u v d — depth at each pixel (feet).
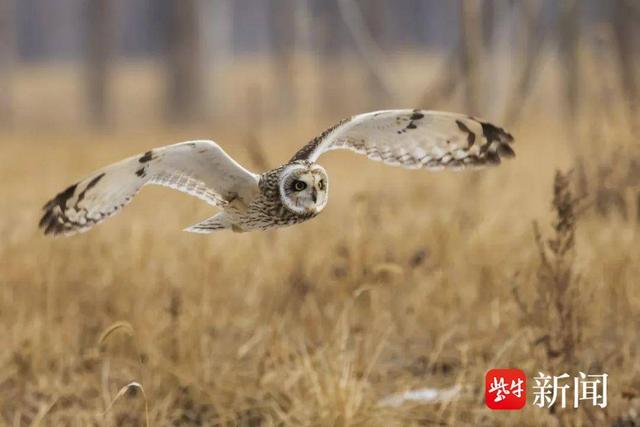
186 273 42.88
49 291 39.83
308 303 40.45
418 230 47.52
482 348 37.55
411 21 267.18
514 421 32.45
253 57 239.71
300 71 181.27
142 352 36.88
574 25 68.33
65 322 39.22
